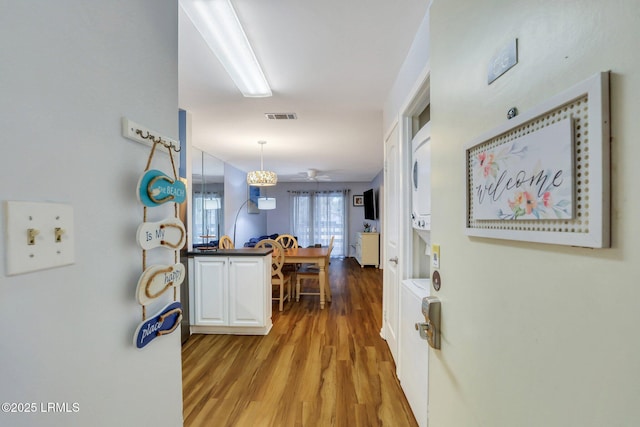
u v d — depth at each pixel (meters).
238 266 2.84
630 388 0.36
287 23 1.47
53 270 0.46
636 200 0.36
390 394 1.83
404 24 1.50
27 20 0.42
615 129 0.38
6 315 0.39
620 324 0.38
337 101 2.50
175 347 0.84
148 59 0.71
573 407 0.45
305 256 3.83
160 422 0.76
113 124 0.60
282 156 4.87
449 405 0.89
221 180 5.31
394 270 2.24
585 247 0.42
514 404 0.59
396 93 2.10
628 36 0.37
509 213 0.59
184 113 2.71
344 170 6.44
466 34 0.80
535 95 0.53
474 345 0.75
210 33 1.53
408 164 1.97
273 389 1.89
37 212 0.43
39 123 0.44
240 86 2.17
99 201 0.56
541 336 0.52
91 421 0.53
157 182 0.72
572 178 0.44
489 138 0.66
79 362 0.51
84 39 0.52
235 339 2.74
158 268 0.73
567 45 0.46
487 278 0.69
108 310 0.58
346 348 2.49
